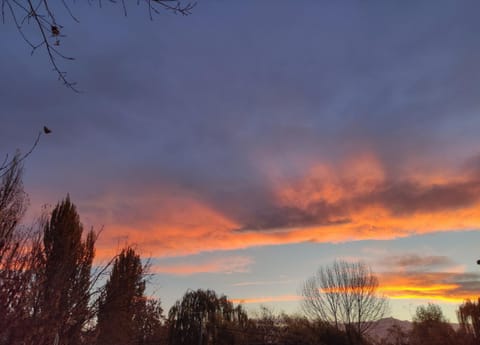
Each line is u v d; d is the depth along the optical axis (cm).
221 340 4438
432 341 6012
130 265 1395
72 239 1188
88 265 1177
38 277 861
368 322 4791
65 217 1297
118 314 1332
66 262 1054
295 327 4959
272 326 5028
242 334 4625
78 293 1071
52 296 905
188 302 4475
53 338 921
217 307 4653
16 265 797
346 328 4747
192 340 4197
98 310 1240
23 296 787
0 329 730
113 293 1316
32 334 790
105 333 1323
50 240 1102
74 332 1080
